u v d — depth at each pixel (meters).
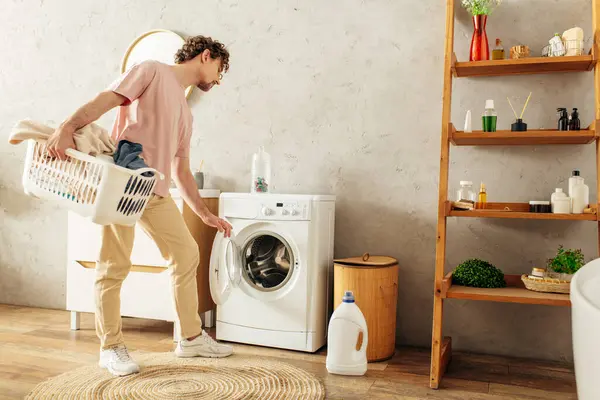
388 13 3.04
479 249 2.88
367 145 3.08
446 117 2.43
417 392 2.25
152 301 2.97
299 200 2.75
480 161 2.88
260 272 2.88
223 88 3.38
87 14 3.65
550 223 2.77
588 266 1.74
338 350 2.45
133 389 2.16
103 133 2.03
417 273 2.99
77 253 3.10
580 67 2.59
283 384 2.27
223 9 3.37
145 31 3.53
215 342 2.65
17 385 2.19
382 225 3.06
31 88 3.78
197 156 3.45
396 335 3.03
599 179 2.32
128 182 1.94
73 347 2.76
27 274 3.78
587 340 1.45
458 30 2.90
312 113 3.19
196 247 2.50
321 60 3.17
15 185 3.79
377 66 3.06
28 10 3.78
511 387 2.34
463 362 2.71
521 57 2.61
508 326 2.85
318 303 2.79
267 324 2.81
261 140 3.30
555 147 2.77
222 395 2.12
